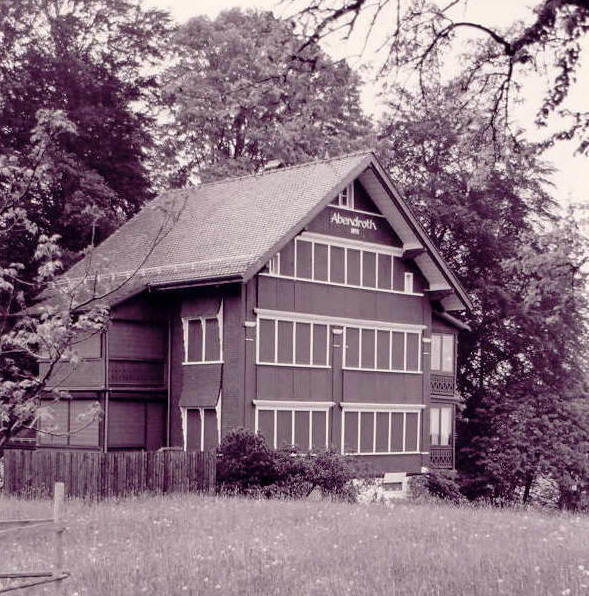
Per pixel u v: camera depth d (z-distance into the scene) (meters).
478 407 55.88
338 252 43.16
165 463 34.16
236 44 49.12
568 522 25.89
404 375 45.75
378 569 17.17
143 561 17.86
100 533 22.02
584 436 52.69
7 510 27.22
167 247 43.97
